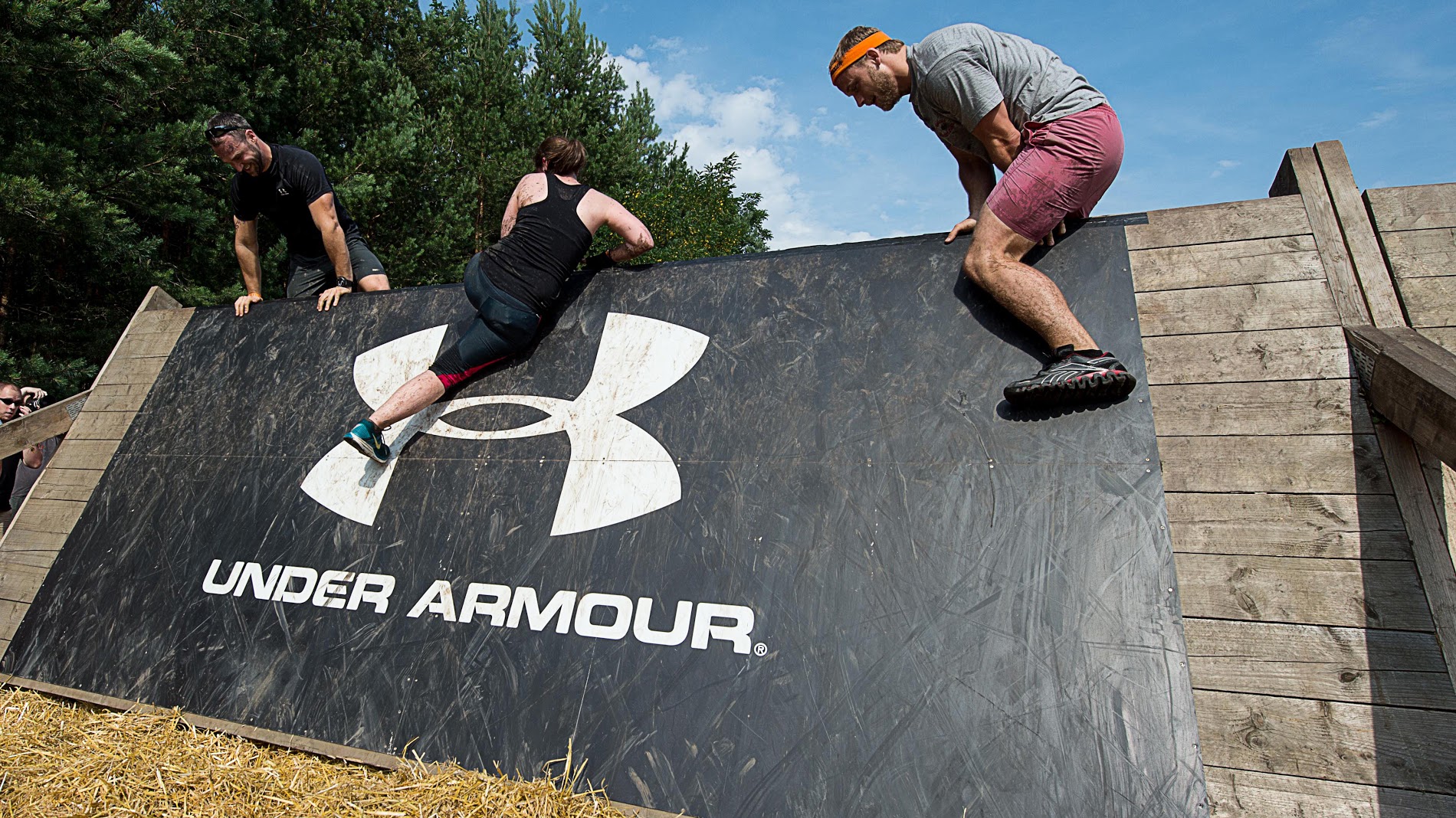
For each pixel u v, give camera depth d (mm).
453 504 3340
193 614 3496
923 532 2637
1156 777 2123
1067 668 2309
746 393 3143
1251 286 2678
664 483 3049
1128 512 2473
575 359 3535
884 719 2379
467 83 19250
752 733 2473
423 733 2814
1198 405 2572
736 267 3475
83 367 10016
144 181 9648
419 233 15719
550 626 2887
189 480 3982
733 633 2660
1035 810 2154
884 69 3018
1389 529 2262
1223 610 2301
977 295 2980
